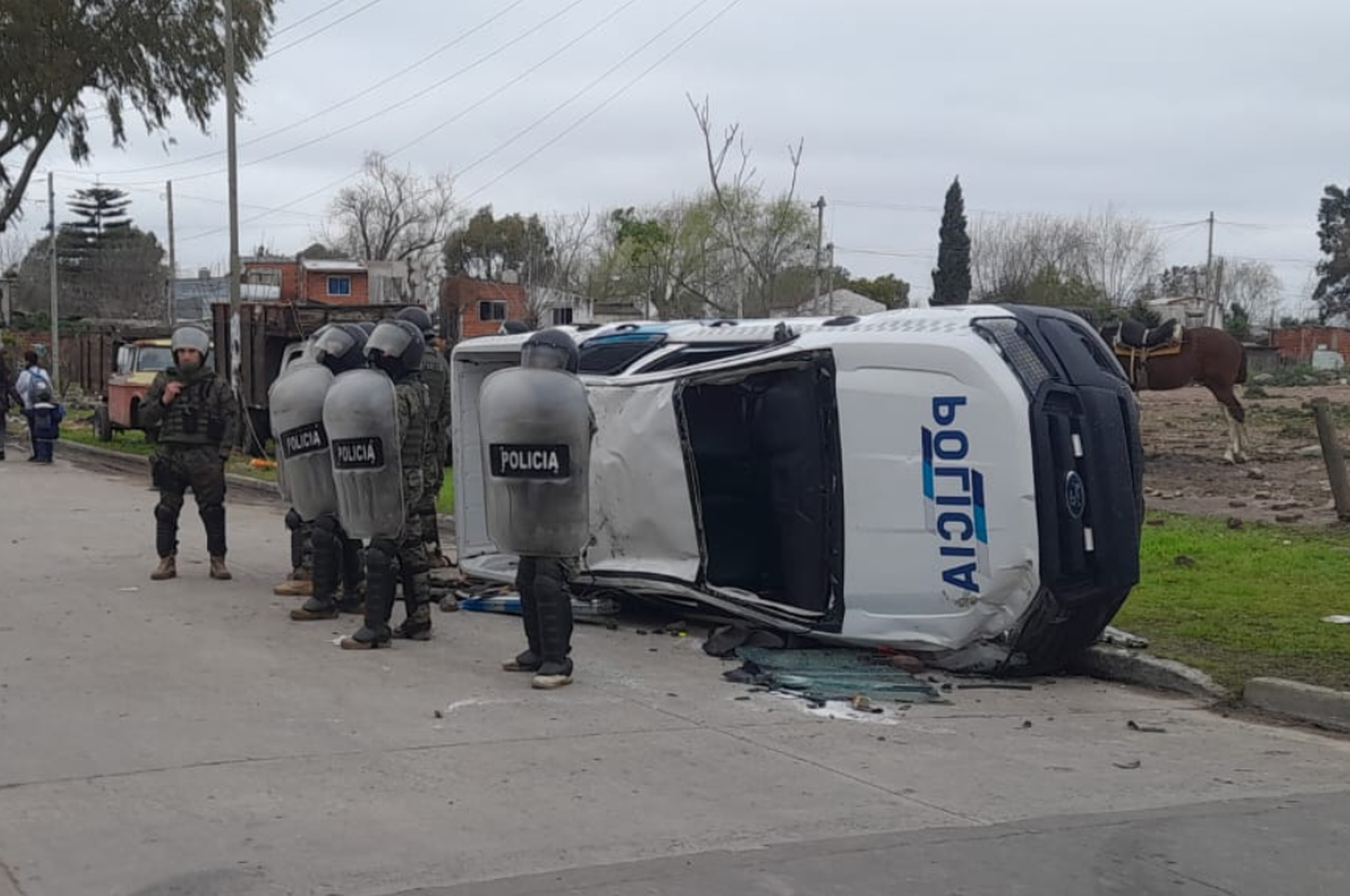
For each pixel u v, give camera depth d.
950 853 5.46
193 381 11.47
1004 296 57.91
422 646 9.27
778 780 6.42
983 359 8.34
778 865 5.26
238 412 11.80
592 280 53.16
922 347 8.56
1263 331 79.19
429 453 12.09
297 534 10.95
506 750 6.74
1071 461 8.41
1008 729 7.61
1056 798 6.29
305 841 5.35
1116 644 9.26
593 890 4.94
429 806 5.83
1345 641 9.43
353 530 9.09
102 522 15.54
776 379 9.51
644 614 10.68
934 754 7.00
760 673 8.66
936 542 8.55
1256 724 7.96
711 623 10.29
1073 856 5.48
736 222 41.09
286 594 10.88
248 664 8.47
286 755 6.52
